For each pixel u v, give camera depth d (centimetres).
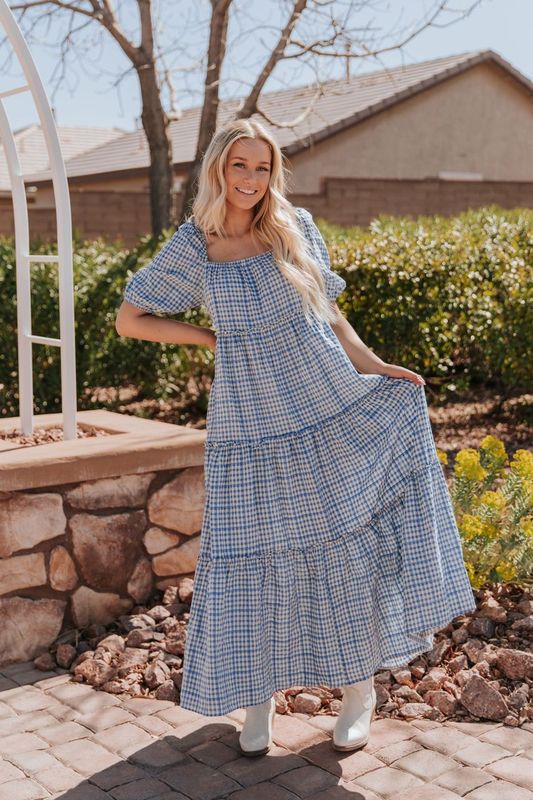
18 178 430
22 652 367
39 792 269
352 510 278
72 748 295
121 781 275
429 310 698
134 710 320
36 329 674
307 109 884
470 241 737
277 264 278
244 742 287
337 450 280
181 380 749
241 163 276
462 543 372
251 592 277
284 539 278
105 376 699
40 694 335
